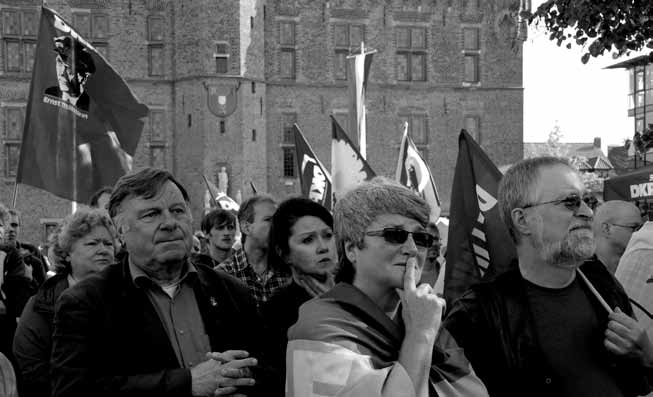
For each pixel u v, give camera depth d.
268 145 42.47
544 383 3.83
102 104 10.62
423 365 3.22
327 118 43.06
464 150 5.89
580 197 3.90
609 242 6.56
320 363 3.22
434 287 7.86
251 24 41.25
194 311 4.33
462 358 3.68
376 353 3.31
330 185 11.80
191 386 3.92
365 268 3.47
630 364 3.87
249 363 3.94
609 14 12.09
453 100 44.47
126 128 10.75
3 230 8.07
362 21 43.50
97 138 10.55
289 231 5.15
